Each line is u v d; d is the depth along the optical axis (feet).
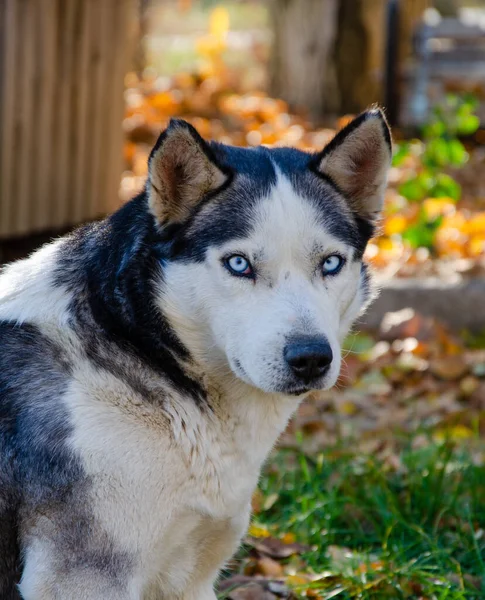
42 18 26.45
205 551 12.84
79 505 11.38
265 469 19.25
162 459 11.73
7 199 26.14
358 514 17.57
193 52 70.54
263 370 11.56
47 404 11.59
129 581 11.64
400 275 29.35
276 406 12.67
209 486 12.12
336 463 19.30
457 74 48.29
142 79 55.11
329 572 15.55
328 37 49.90
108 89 29.86
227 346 12.04
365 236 13.37
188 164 12.12
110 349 11.93
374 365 25.46
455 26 47.93
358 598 14.99
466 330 27.84
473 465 18.79
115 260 12.25
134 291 12.12
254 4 94.27
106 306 12.07
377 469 18.57
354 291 13.04
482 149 47.57
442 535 17.03
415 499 17.74
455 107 38.86
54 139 27.81
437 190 33.55
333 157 12.82
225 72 57.57
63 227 28.81
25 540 11.65
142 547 11.69
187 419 11.96
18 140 26.27
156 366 12.03
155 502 11.69
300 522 17.33
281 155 13.12
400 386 24.64
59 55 27.40
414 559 16.02
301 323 11.59
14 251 27.37
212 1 94.94
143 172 37.45
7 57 25.39
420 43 48.75
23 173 26.66
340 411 23.02
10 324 12.14
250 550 16.55
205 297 12.11
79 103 28.60
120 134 30.86
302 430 21.79
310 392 13.07
